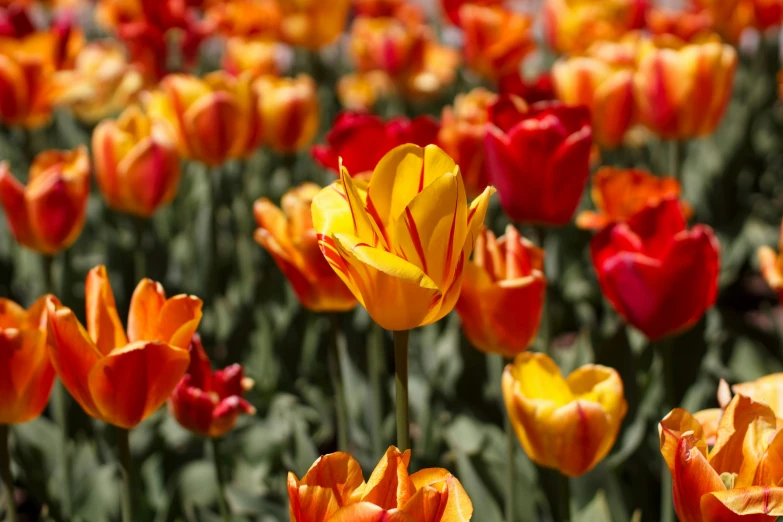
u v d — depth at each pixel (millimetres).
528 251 885
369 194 725
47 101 1254
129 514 834
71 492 1027
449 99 1876
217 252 1369
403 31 1527
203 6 1741
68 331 793
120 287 1310
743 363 1155
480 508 961
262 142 1327
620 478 1031
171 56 1595
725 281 1437
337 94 1831
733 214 1640
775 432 743
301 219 931
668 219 924
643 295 905
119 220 1420
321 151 1052
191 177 1456
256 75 1447
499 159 956
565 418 814
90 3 2262
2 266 1387
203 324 1249
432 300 740
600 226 1106
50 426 1111
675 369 1093
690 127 1148
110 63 1452
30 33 1321
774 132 1912
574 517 953
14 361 817
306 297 928
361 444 1069
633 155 1640
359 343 1210
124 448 830
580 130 968
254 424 1087
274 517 977
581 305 1335
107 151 1110
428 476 713
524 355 846
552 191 954
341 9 1521
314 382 1253
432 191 715
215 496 1055
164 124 1162
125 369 797
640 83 1153
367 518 681
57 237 1022
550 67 1930
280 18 1604
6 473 871
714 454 745
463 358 1138
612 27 1438
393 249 728
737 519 723
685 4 2186
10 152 1631
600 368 850
